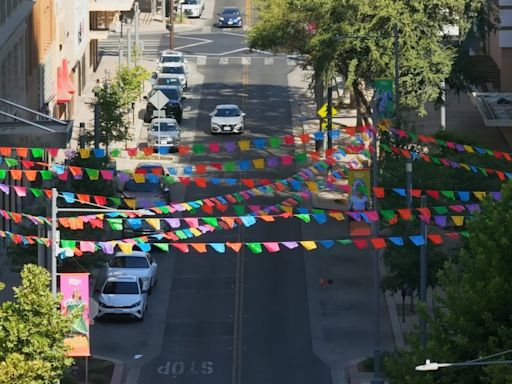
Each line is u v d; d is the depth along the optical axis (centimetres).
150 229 7044
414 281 5897
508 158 5428
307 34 9525
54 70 9825
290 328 6241
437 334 4109
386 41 8294
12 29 7625
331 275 6969
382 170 6562
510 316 4012
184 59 12025
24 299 3772
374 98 7269
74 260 5975
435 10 8488
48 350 3781
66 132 6059
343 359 5869
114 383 5500
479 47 11081
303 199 8131
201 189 8494
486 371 3738
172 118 9819
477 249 4084
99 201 5253
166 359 5853
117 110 9256
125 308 6216
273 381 5616
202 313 6425
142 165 8244
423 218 4753
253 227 7769
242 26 14312
